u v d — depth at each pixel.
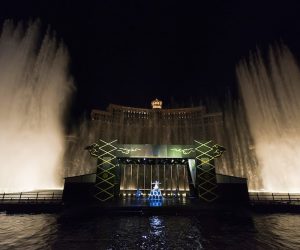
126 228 15.95
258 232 15.17
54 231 15.20
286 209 22.05
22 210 21.38
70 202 23.25
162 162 30.36
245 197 24.03
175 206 20.58
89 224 17.03
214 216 19.67
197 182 25.41
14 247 12.22
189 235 14.40
